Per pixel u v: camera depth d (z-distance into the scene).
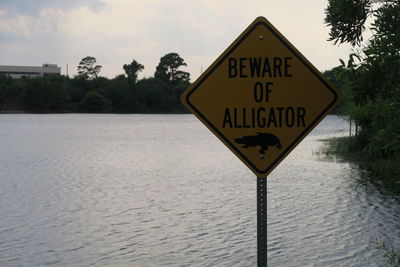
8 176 28.80
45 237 15.24
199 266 12.41
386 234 14.88
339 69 4.02
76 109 160.50
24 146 50.81
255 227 16.20
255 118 3.99
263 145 3.99
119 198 21.69
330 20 4.09
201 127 92.38
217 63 3.98
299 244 14.08
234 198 21.45
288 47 3.98
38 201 21.11
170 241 14.69
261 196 4.00
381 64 3.82
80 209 19.36
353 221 16.62
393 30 3.68
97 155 41.56
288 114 3.99
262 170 4.00
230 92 3.98
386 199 20.22
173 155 41.41
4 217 17.97
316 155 37.75
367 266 12.05
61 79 164.62
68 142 56.47
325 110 3.99
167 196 22.11
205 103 3.99
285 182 25.36
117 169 32.12
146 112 168.75
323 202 19.95
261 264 3.95
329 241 14.32
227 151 44.97
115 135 69.06
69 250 13.85
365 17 4.00
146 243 14.50
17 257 13.22
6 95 153.25
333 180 25.58
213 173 29.91
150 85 170.50
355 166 30.66
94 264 12.66
